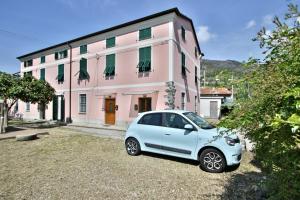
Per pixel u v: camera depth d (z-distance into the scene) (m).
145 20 16.81
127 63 17.97
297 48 1.98
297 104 1.62
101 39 19.84
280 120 1.65
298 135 1.91
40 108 25.48
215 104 29.44
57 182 5.37
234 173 6.19
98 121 19.67
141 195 4.67
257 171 6.34
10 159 7.55
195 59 23.14
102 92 19.50
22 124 19.97
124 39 18.23
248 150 8.42
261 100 2.13
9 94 14.70
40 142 10.66
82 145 10.04
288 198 2.42
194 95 22.56
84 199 4.45
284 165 2.31
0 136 12.34
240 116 2.20
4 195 4.63
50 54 24.78
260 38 2.35
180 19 17.78
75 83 21.89
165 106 15.61
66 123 20.91
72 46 22.33
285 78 1.96
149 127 7.88
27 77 16.30
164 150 7.43
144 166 6.77
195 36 22.42
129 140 8.32
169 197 4.60
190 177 5.84
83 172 6.13
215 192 4.87
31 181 5.43
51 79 24.47
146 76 16.80
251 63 2.44
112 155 8.20
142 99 17.03
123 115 17.97
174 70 15.99
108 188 5.02
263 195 4.56
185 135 6.95
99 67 19.88
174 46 16.11
